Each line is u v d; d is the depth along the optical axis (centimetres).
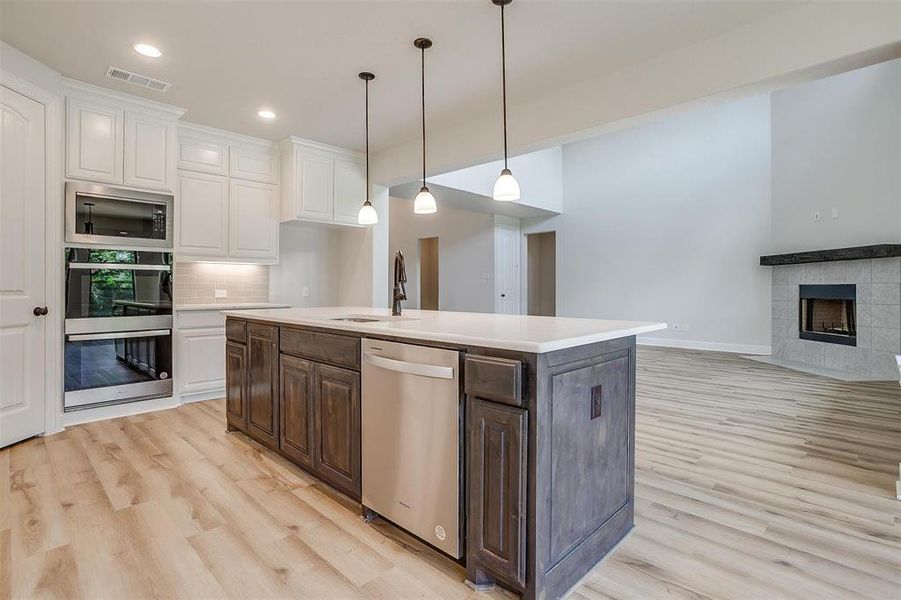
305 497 230
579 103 335
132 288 358
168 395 382
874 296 520
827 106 577
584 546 168
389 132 437
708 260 706
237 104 370
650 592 158
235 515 210
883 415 368
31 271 299
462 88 341
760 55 254
